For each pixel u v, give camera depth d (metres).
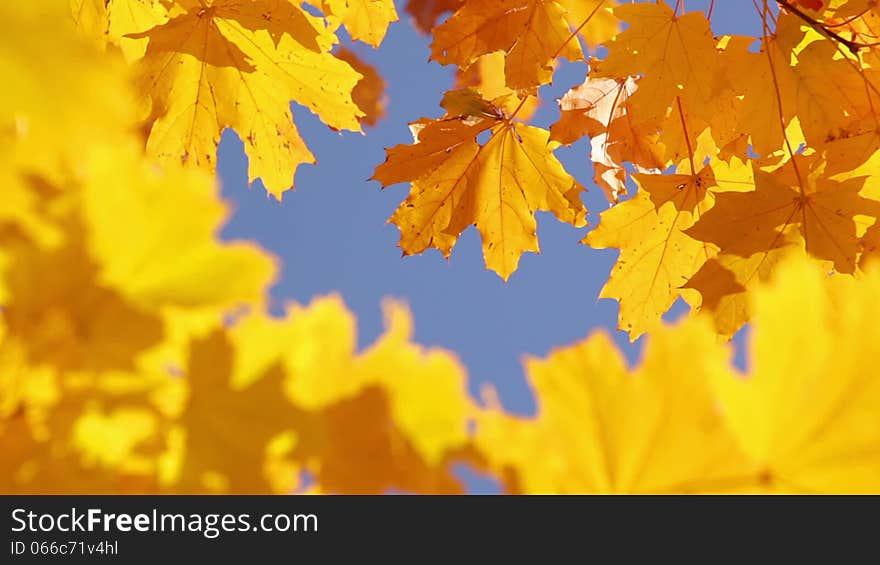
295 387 0.41
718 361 0.44
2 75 0.30
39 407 0.38
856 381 0.42
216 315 0.40
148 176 0.39
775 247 1.41
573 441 0.44
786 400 0.43
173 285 0.40
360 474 0.42
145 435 0.40
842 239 1.39
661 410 0.44
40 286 0.38
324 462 0.42
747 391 0.43
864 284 0.42
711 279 1.42
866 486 0.42
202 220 0.39
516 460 0.43
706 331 0.45
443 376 0.43
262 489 0.40
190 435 0.40
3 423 0.38
